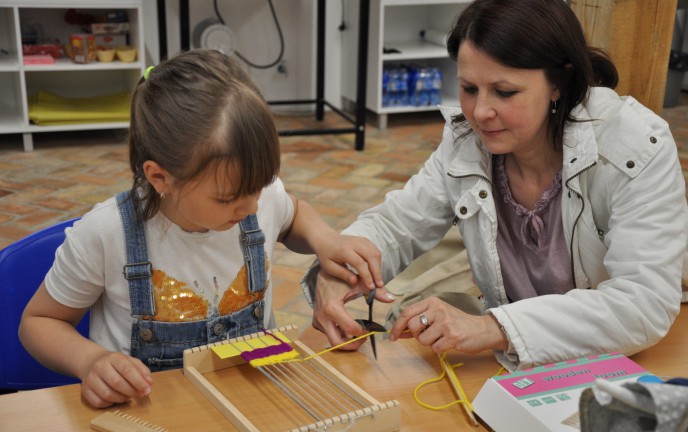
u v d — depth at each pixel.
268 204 1.31
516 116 1.14
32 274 1.38
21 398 1.03
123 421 0.97
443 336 1.13
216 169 1.01
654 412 0.66
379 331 1.22
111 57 4.26
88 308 1.28
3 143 4.31
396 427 0.97
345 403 1.03
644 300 1.13
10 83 4.47
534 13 1.10
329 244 1.33
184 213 1.08
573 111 1.22
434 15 5.11
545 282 1.35
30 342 1.16
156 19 4.62
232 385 1.08
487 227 1.33
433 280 1.73
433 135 4.71
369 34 4.71
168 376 1.09
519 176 1.33
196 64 1.06
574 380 1.00
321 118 4.94
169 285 1.20
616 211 1.21
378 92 4.69
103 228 1.16
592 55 1.28
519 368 1.12
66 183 3.70
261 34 4.91
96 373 1.02
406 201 1.45
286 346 1.10
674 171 1.20
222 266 1.23
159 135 1.03
